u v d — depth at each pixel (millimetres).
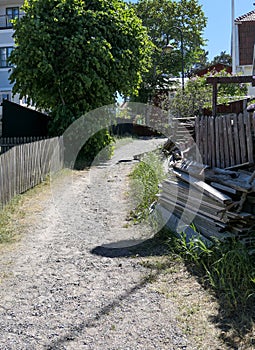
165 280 3893
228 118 5324
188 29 31453
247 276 3598
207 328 2965
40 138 12242
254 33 17312
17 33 12219
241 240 4215
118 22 12625
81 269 4246
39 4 12055
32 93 12523
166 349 2717
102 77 12266
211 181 5031
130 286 3783
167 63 30672
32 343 2830
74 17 11898
